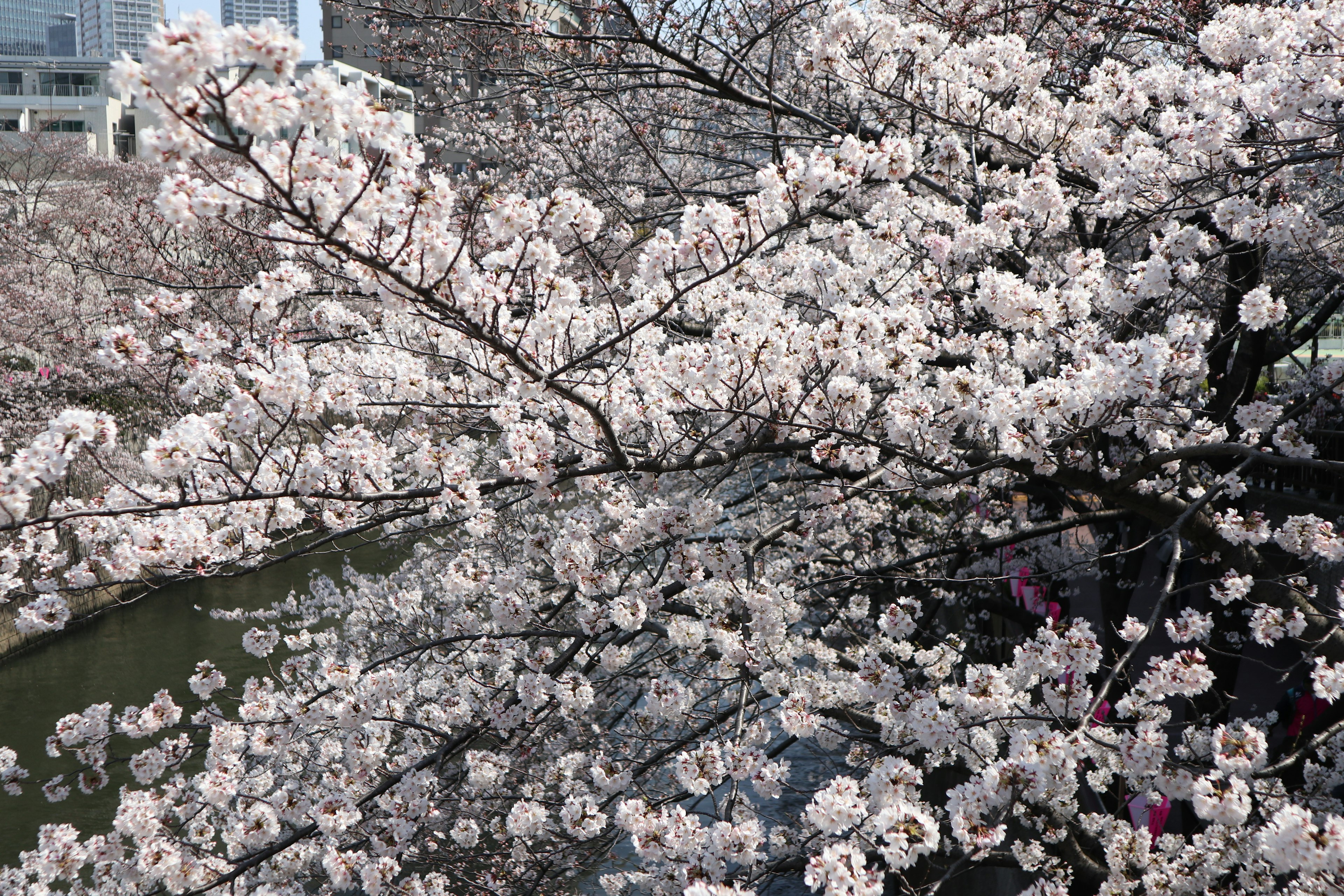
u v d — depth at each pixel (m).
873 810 3.45
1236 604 6.65
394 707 5.01
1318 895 2.85
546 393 3.82
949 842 4.35
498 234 2.92
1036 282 5.05
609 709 7.16
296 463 3.52
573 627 6.00
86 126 44.56
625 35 5.93
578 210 2.99
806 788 8.52
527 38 7.38
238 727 4.62
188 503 3.22
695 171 11.85
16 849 11.47
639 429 4.79
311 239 3.11
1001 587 9.19
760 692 5.46
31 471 2.63
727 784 6.23
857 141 3.30
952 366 5.27
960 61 5.41
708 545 4.55
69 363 18.03
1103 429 4.13
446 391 4.57
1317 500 9.39
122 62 1.87
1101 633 8.41
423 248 2.81
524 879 6.06
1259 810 3.90
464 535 8.43
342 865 4.41
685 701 4.41
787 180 3.29
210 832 5.09
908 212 5.21
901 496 7.47
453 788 5.67
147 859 4.26
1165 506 4.81
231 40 1.89
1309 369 6.73
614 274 5.14
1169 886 4.13
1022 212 4.68
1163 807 5.65
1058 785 3.34
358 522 4.03
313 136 2.22
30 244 20.67
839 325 3.94
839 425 4.16
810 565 7.46
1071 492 7.55
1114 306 4.07
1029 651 3.50
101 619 18.98
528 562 5.59
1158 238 4.29
